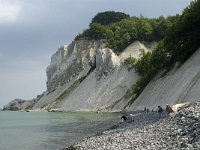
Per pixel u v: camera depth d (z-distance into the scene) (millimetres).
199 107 33750
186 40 107438
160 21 192250
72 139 50500
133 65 162875
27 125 87188
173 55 111938
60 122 90938
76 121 90188
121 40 191375
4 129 77938
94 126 69500
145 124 41219
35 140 53344
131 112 109188
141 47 184375
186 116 31375
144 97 113625
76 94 184375
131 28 194500
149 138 28422
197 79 78062
